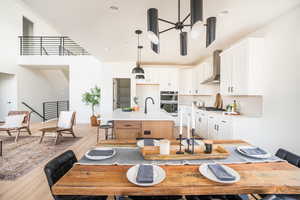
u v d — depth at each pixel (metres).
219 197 1.30
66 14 2.15
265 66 2.53
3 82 5.94
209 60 4.57
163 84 5.61
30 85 6.63
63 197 1.09
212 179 0.90
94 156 1.22
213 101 4.46
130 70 5.50
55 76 8.23
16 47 6.00
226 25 2.54
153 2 1.86
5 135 4.42
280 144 2.29
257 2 1.87
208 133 3.70
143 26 2.54
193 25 1.13
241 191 0.85
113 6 1.95
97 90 6.09
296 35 2.05
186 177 0.94
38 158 2.87
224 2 1.85
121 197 1.34
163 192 0.83
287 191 0.85
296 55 2.06
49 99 7.78
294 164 1.23
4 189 1.93
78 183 0.86
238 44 2.78
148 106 5.90
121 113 3.25
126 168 1.05
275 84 2.36
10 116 4.01
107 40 3.19
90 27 2.58
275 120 2.38
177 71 5.60
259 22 2.44
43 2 1.86
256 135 2.68
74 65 6.38
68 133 4.48
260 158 1.22
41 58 6.20
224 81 3.26
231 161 1.17
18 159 2.81
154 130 2.71
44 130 3.77
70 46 7.39
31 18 6.95
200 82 4.75
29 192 1.88
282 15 2.22
